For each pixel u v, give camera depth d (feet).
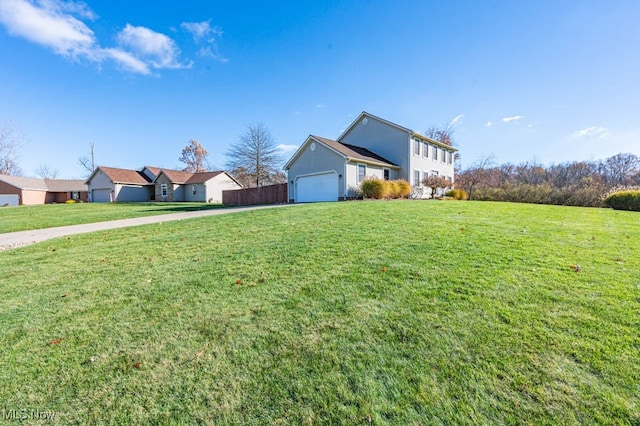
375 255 15.84
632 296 10.28
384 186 54.95
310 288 12.16
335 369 7.39
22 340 9.36
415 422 5.83
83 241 25.09
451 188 74.90
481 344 8.00
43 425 6.18
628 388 6.31
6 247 24.70
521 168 120.37
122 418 6.27
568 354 7.43
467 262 14.19
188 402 6.59
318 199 62.39
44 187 127.24
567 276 12.21
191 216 40.96
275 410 6.28
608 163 110.01
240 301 11.37
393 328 8.98
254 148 116.16
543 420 5.71
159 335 9.32
